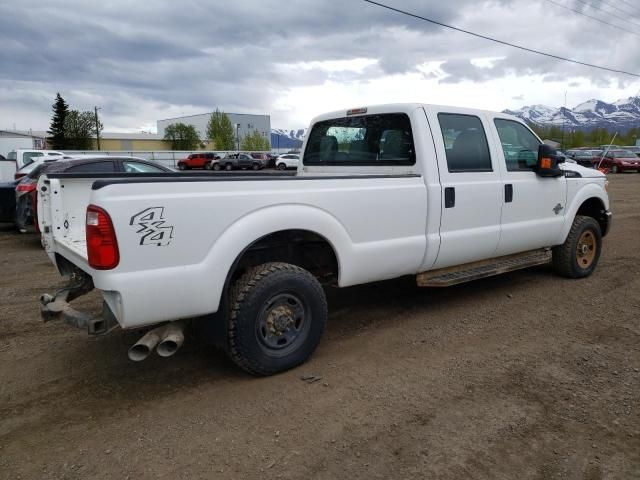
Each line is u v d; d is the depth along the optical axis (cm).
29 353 409
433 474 258
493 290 575
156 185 301
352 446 281
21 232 1021
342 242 386
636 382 352
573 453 275
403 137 455
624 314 491
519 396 334
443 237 452
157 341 317
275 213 346
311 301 369
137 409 321
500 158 502
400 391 341
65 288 385
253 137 9275
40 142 5681
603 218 655
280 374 366
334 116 528
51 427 302
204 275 318
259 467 264
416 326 462
